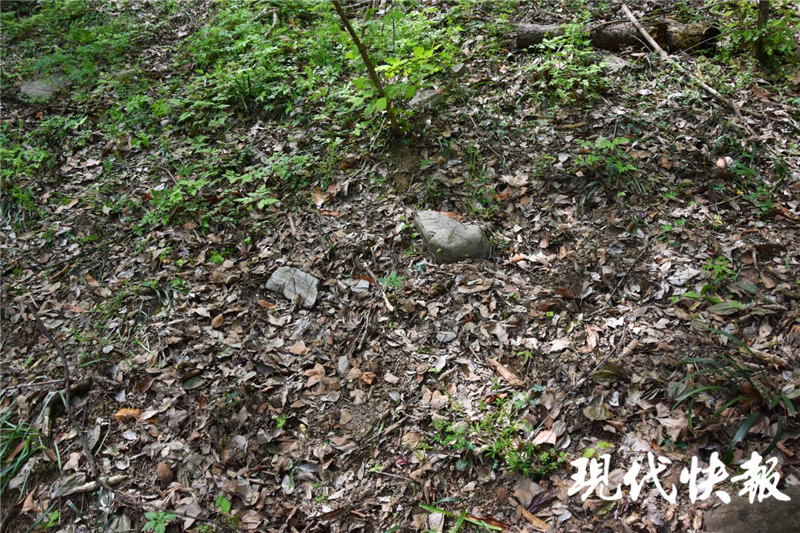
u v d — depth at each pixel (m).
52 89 6.57
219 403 3.59
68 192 5.37
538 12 6.57
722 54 5.59
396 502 3.10
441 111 5.30
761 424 3.03
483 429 3.29
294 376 3.73
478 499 3.05
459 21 6.59
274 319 4.05
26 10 8.21
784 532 2.59
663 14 6.25
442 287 4.05
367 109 4.78
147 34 7.31
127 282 4.44
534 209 4.48
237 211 4.80
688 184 4.45
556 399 3.35
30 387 3.84
